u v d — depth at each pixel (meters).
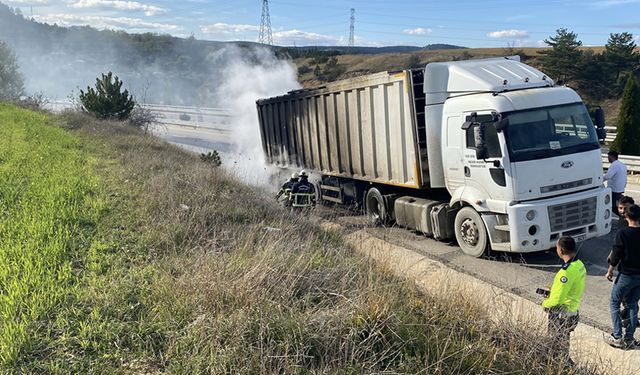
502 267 7.75
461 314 4.79
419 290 5.61
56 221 7.13
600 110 8.69
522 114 7.79
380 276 5.51
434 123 8.93
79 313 4.58
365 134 10.70
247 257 5.95
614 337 5.25
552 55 53.66
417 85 9.12
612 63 50.91
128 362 3.96
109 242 6.65
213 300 4.79
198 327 4.34
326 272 5.65
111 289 5.13
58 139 15.95
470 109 8.20
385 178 10.32
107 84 25.22
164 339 4.30
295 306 4.80
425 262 7.93
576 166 7.84
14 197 8.52
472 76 8.34
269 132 15.80
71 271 5.55
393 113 9.66
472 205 8.19
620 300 5.23
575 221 7.79
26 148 13.55
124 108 25.62
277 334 4.20
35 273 5.20
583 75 51.91
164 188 9.38
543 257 8.20
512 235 7.57
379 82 9.86
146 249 6.55
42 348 4.05
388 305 4.58
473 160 8.14
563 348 4.43
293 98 13.58
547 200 7.66
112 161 13.24
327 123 12.19
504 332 4.55
